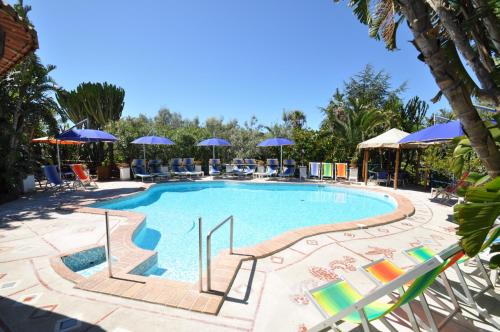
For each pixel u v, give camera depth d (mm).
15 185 9195
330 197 11219
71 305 2676
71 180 13703
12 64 3588
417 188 11570
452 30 2352
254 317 2553
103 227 5434
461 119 1788
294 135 15977
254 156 17516
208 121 29453
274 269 3646
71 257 3916
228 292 3020
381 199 10422
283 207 9344
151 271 4070
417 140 8234
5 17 2439
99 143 15734
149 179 14156
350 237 5012
